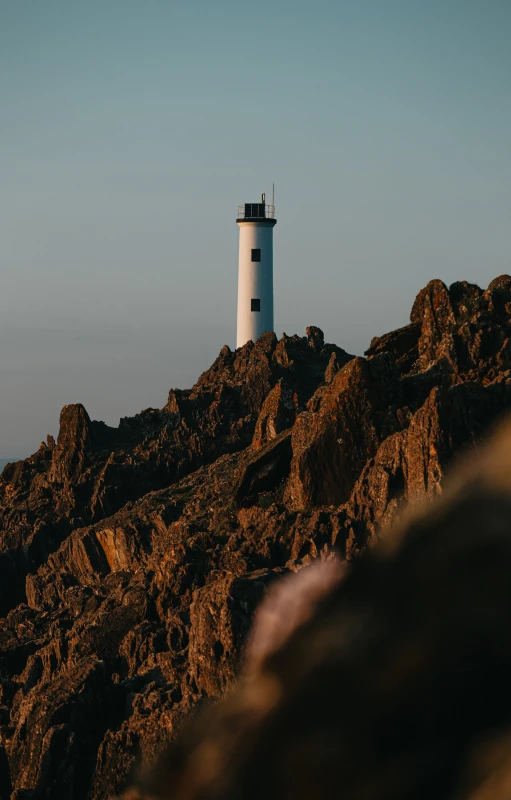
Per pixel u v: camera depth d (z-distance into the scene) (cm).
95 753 4169
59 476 9519
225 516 6234
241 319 13500
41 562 8469
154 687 4275
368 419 5766
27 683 5225
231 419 9950
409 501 4944
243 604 3978
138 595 5384
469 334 6112
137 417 10494
